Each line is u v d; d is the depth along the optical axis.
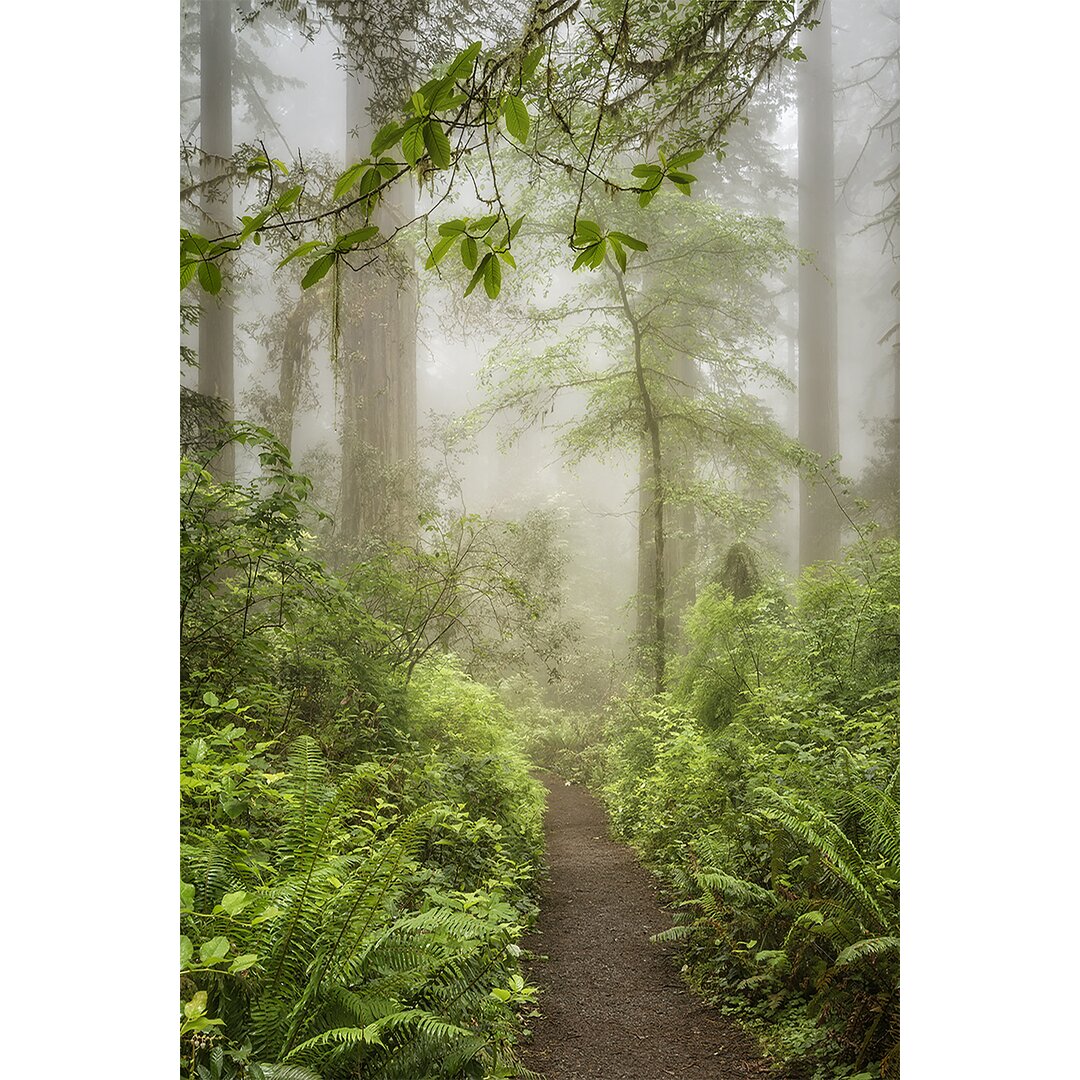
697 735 5.96
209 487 3.96
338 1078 2.10
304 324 6.39
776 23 3.72
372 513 6.38
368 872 2.35
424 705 5.36
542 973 3.86
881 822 3.01
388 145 1.57
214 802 2.86
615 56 3.05
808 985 3.26
